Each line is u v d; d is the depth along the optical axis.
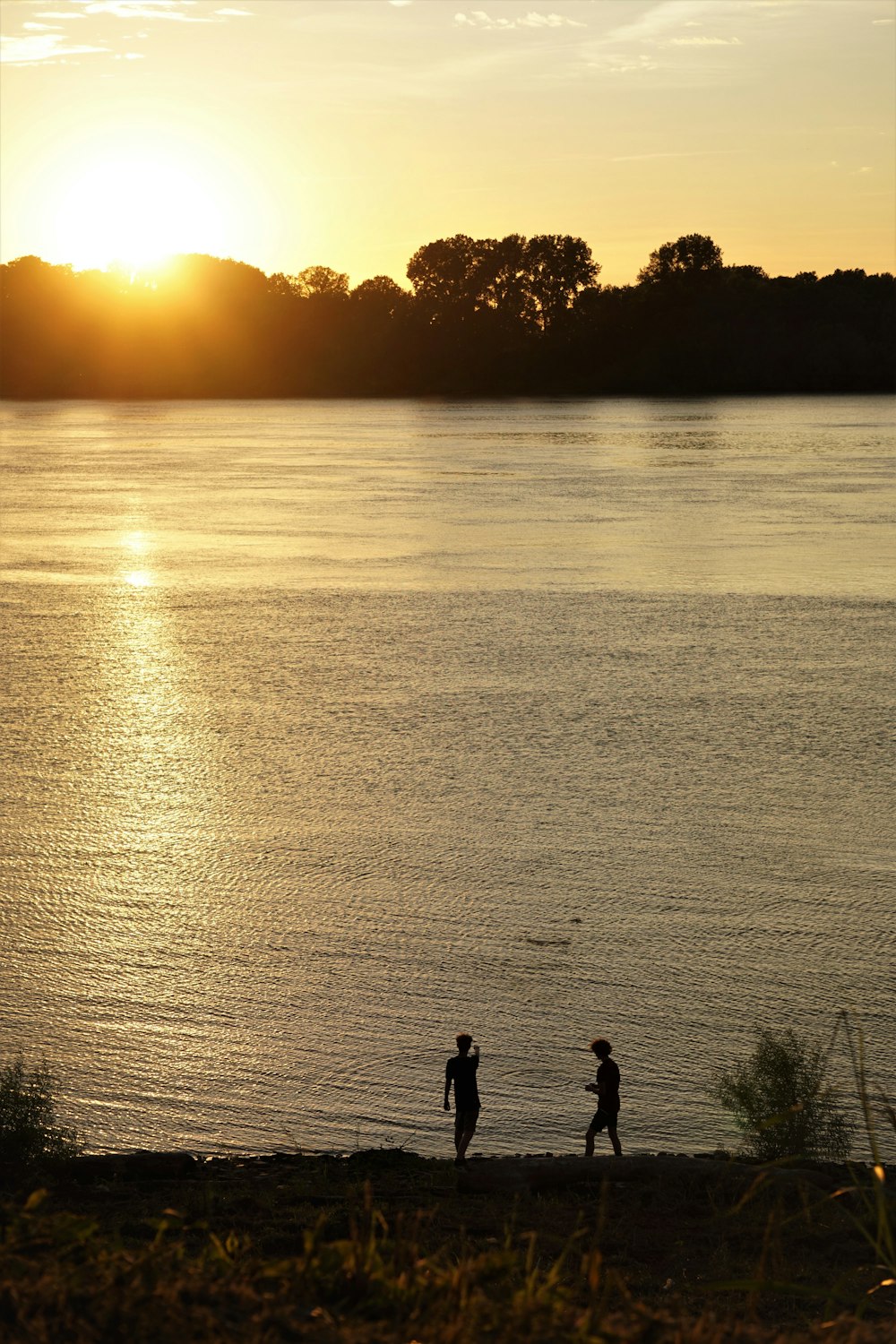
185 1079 17.36
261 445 146.12
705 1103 16.73
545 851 25.22
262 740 33.22
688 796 28.36
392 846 25.66
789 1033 15.90
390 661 42.16
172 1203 12.20
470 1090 15.20
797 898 22.80
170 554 66.69
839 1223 11.16
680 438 146.75
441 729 34.03
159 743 33.06
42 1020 19.03
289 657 42.81
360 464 120.94
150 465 121.44
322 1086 17.31
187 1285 4.52
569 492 94.81
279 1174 14.01
